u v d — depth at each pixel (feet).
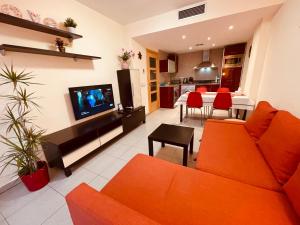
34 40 6.11
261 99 9.20
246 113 10.59
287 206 2.81
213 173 3.90
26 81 5.90
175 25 9.75
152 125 12.03
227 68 17.24
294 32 5.52
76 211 2.50
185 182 3.56
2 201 5.05
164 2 8.54
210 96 11.51
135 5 8.71
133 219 2.09
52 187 5.58
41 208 4.71
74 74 7.94
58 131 7.14
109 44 10.30
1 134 5.32
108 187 3.53
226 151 4.83
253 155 4.57
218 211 2.75
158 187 3.45
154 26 10.52
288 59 5.87
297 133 3.38
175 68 21.59
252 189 3.25
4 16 4.64
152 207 2.93
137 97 12.32
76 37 7.38
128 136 9.95
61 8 7.11
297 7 5.37
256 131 5.57
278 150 3.69
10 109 5.21
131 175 3.90
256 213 2.68
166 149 8.01
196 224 2.53
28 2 5.81
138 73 12.35
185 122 12.48
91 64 8.96
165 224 2.57
